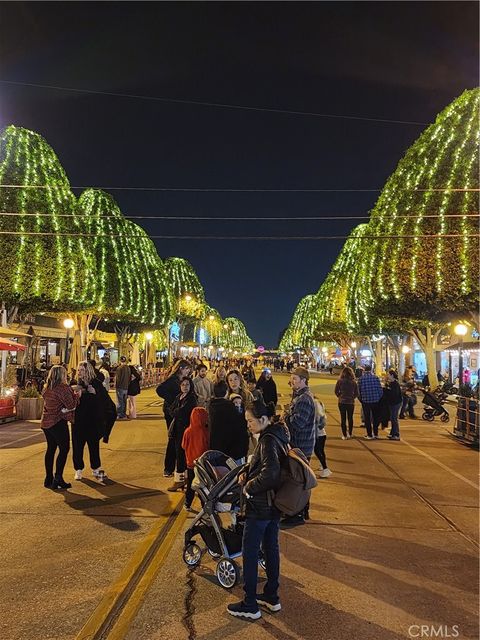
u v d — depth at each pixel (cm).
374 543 607
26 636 393
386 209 2348
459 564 551
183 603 450
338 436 1433
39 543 584
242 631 407
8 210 2259
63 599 452
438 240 2058
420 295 2131
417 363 4597
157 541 590
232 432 666
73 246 2464
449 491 850
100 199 3500
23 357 3112
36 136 2462
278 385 4281
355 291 3672
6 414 1638
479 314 2175
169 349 5412
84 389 870
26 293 2280
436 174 2130
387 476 950
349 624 422
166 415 905
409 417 1947
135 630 405
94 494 788
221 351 12388
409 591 485
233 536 491
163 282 4016
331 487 861
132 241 3672
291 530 646
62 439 821
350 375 1375
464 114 2130
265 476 425
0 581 488
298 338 11544
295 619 428
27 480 876
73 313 2902
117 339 4269
